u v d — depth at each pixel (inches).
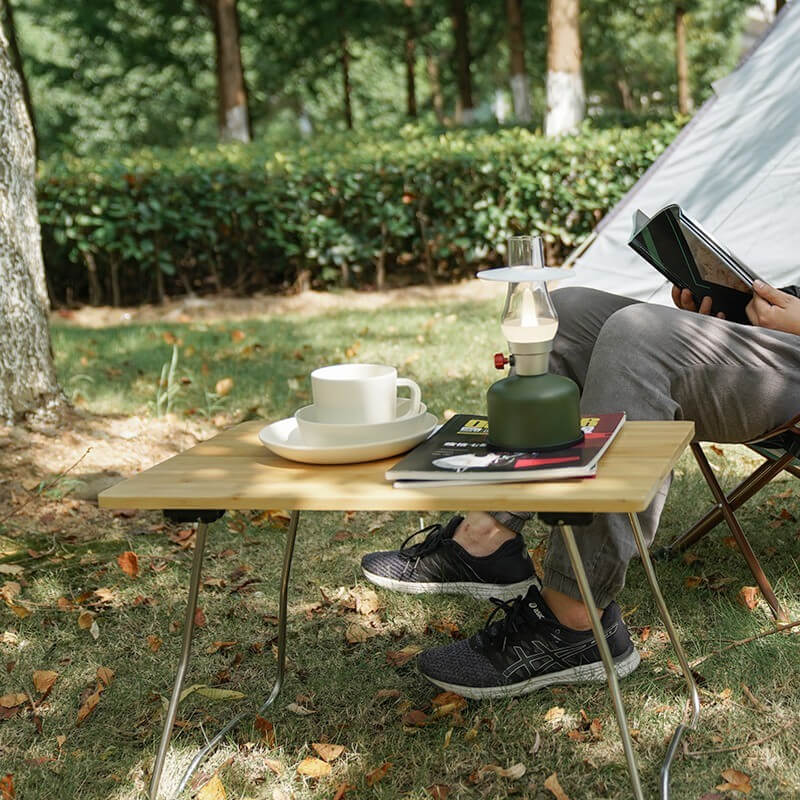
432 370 224.5
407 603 111.0
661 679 90.5
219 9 618.2
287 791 79.0
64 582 122.3
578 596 82.7
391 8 764.0
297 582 119.0
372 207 347.3
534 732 83.8
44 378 174.2
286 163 345.4
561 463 66.5
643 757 79.5
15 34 477.1
